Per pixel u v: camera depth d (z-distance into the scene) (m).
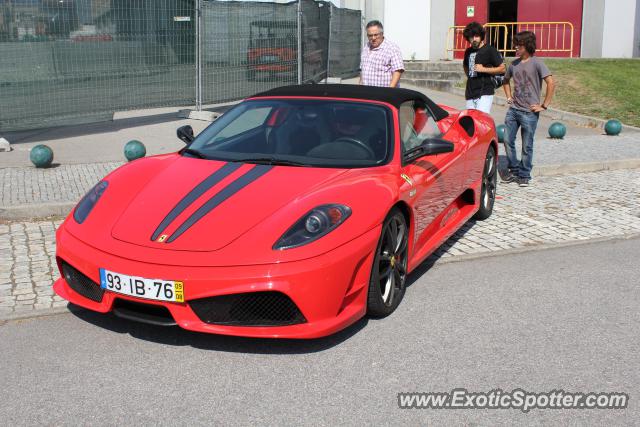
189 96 11.35
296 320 3.54
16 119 9.66
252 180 4.09
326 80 16.03
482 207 6.40
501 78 8.38
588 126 12.41
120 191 4.18
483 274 5.03
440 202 5.04
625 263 5.33
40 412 3.10
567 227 6.31
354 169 4.25
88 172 7.78
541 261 5.36
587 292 4.69
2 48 9.41
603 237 6.00
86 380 3.39
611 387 3.39
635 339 3.95
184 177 4.22
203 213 3.78
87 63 10.12
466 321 4.16
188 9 11.02
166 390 3.29
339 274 3.57
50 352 3.68
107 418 3.05
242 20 11.88
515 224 6.40
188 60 11.20
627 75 15.47
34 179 7.41
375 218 3.82
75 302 3.82
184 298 3.43
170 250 3.55
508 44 19.86
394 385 3.37
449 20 18.55
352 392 3.29
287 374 3.46
